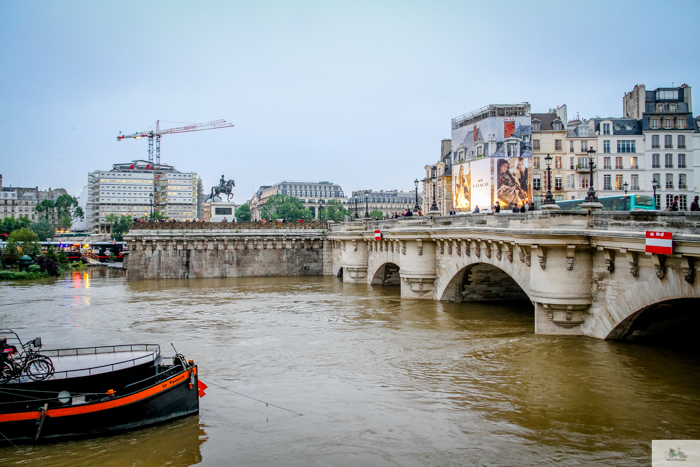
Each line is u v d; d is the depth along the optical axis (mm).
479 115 90438
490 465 19281
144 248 83062
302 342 36812
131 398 23141
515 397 24953
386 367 30359
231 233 85438
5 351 24922
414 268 51000
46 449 21781
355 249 71562
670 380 25484
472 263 42312
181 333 41031
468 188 90000
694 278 22641
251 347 35875
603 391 24656
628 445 20031
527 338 32625
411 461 19875
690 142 90438
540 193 90250
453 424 22641
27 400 22484
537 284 31500
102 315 50781
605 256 28906
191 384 24547
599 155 90562
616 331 29156
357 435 22109
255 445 21594
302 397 26359
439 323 40625
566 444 20375
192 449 21453
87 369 24422
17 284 83688
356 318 44906
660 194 90062
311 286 71312
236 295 63156
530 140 85438
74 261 136500
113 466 20250
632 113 95438
